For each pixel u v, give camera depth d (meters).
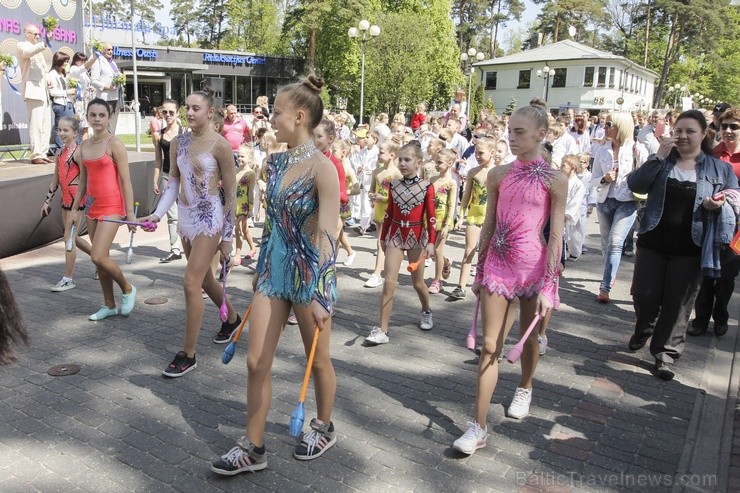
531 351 3.81
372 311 6.12
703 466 3.46
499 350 3.51
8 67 12.89
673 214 4.56
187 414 3.87
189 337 4.43
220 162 4.31
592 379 4.62
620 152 6.30
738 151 5.31
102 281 5.50
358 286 7.04
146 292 6.43
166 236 9.48
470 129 16.28
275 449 3.48
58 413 3.85
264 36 64.56
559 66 51.25
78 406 3.94
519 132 3.38
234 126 9.38
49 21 13.38
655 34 65.44
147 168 10.38
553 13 69.12
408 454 3.48
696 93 62.06
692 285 4.61
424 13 47.72
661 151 4.60
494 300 3.47
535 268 3.45
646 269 4.80
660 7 59.44
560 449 3.60
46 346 4.91
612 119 6.31
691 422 3.98
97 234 5.30
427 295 5.49
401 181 5.16
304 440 3.42
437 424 3.84
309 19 42.28
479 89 46.66
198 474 3.22
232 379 4.40
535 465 3.42
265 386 3.18
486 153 6.34
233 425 3.75
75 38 15.04
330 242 3.01
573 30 38.12
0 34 12.80
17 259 7.74
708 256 4.44
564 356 5.08
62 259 7.78
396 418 3.90
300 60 48.09
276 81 47.97
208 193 4.30
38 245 8.38
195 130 4.30
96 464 3.30
